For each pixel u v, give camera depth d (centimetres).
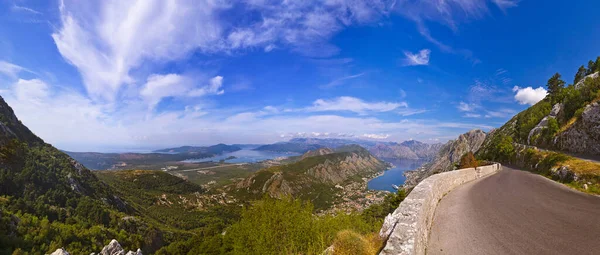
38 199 9619
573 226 970
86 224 8988
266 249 1370
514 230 938
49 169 12406
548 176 3148
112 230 9119
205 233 9625
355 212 1700
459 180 2256
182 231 12462
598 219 1062
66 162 15100
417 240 675
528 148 6281
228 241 3969
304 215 1431
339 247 820
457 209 1278
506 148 8244
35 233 6278
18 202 8431
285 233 1382
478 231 940
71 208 10262
